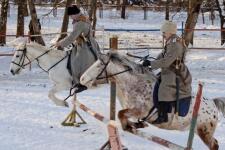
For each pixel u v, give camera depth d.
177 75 7.66
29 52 11.05
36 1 48.75
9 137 9.70
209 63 23.08
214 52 26.39
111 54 8.23
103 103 13.34
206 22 45.97
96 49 10.73
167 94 7.68
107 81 8.70
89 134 10.03
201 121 7.68
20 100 13.69
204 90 15.64
